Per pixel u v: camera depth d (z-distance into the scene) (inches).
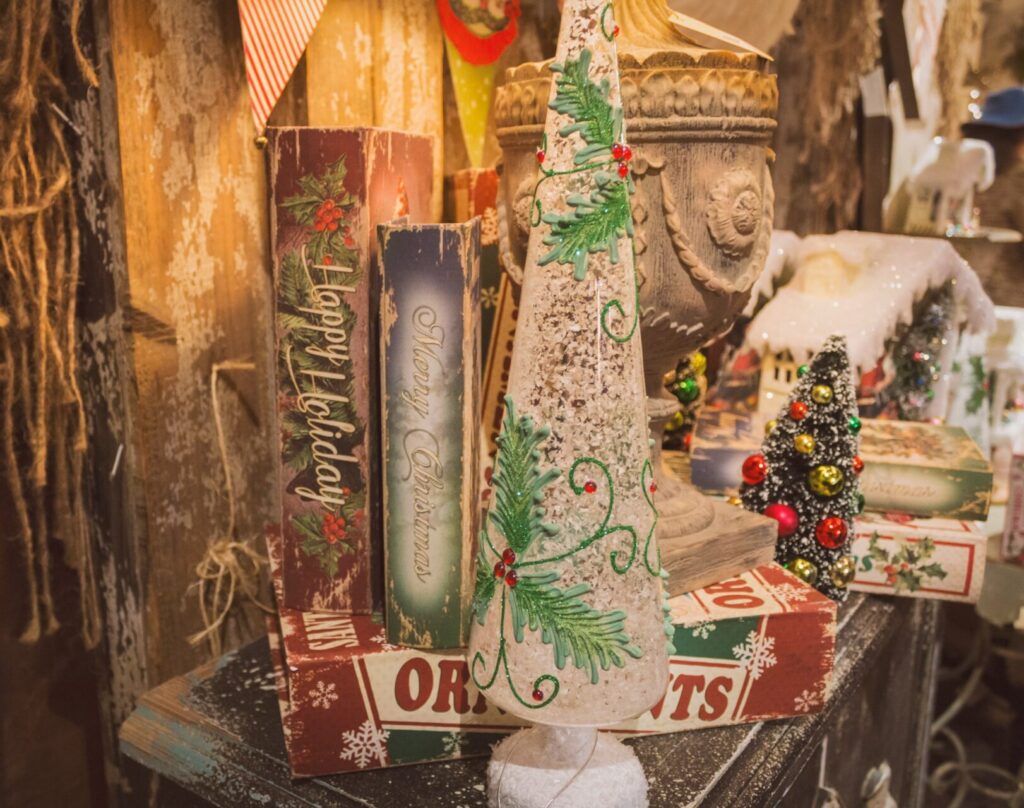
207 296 30.5
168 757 26.0
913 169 48.9
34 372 28.2
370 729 24.0
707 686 25.8
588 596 19.7
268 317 32.6
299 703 23.3
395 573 23.8
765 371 41.8
